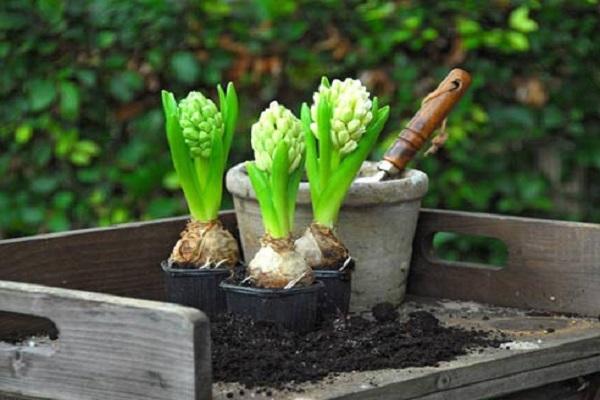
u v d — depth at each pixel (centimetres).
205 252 218
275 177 200
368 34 375
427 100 233
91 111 376
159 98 377
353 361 195
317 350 200
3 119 378
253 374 187
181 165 216
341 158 214
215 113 217
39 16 369
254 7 376
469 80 233
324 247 214
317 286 205
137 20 368
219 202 221
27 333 225
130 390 169
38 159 380
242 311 204
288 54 375
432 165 382
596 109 395
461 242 392
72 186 384
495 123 385
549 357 209
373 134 213
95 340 172
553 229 235
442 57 378
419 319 221
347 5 377
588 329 222
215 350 195
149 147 377
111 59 370
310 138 215
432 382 192
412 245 248
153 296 242
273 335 202
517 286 240
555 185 403
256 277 203
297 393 181
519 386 205
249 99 377
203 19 372
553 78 390
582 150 400
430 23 376
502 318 232
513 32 374
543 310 237
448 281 248
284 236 204
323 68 376
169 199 380
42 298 176
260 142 203
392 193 227
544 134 390
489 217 243
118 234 237
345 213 226
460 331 217
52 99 369
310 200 223
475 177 389
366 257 230
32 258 225
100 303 171
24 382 179
